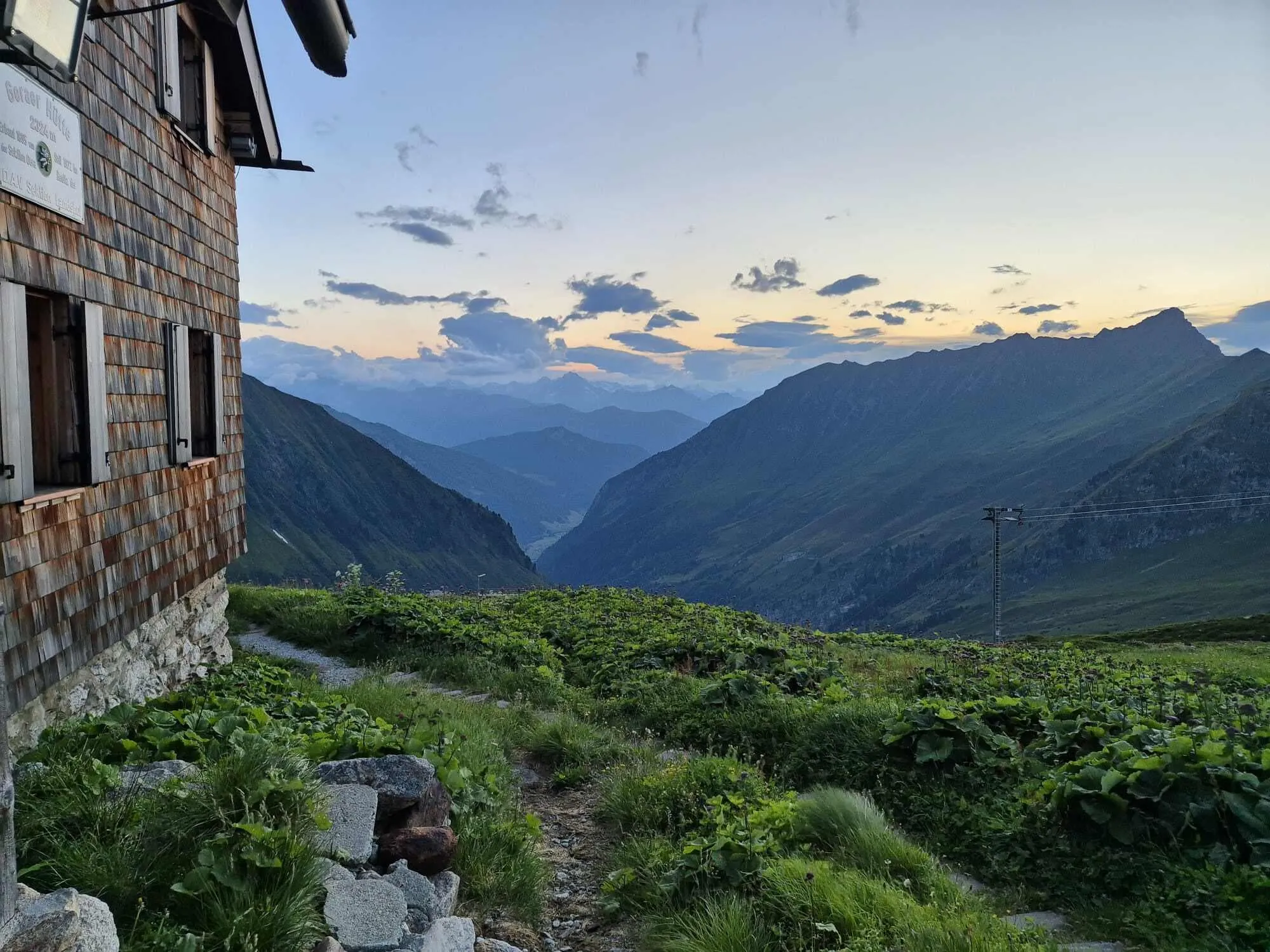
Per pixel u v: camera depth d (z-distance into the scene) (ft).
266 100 47.26
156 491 34.27
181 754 20.15
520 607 81.66
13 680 22.47
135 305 32.22
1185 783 21.43
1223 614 557.74
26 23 16.96
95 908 11.84
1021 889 20.76
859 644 83.30
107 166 29.50
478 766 27.25
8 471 22.06
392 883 16.69
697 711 39.45
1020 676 50.75
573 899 21.35
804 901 17.66
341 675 52.80
